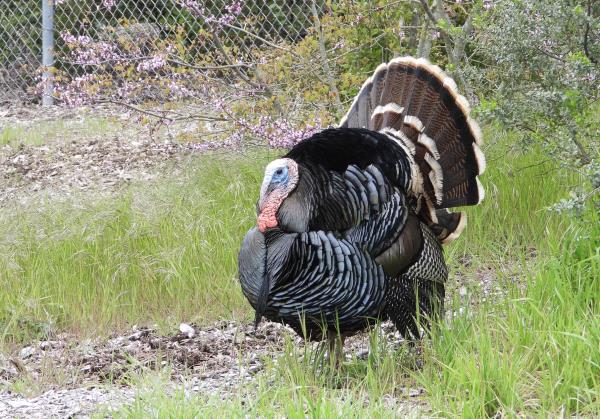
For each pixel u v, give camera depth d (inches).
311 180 322.3
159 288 469.1
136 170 671.1
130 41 607.8
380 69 376.2
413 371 327.6
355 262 319.9
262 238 325.1
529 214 481.1
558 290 343.0
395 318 338.6
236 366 374.3
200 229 492.4
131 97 631.8
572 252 373.4
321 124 515.5
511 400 278.2
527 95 418.3
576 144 409.4
